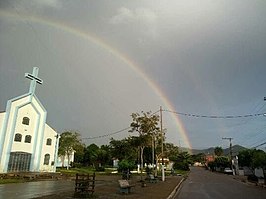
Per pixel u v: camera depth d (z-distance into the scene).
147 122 40.50
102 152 80.19
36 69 48.22
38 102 48.22
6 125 41.50
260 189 25.83
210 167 107.25
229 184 33.38
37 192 18.53
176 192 22.28
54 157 50.59
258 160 37.78
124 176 36.12
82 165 84.19
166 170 77.25
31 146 46.16
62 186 23.80
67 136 63.59
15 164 42.38
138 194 18.80
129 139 45.12
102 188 22.67
